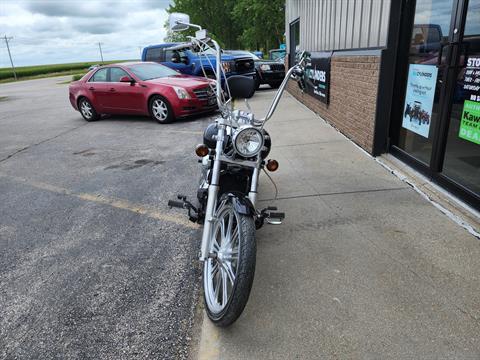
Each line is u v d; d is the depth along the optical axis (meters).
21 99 19.02
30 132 9.27
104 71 9.90
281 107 9.93
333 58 7.06
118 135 8.26
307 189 4.36
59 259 3.38
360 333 2.25
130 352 2.30
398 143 5.03
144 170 5.69
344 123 6.59
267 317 2.43
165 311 2.64
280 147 6.12
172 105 8.84
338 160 5.28
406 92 4.73
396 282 2.67
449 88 3.73
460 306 2.41
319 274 2.82
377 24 5.14
